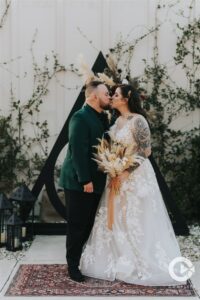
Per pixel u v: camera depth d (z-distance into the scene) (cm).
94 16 581
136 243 387
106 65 492
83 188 379
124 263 386
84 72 422
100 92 385
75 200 384
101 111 395
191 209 582
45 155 590
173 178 588
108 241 396
